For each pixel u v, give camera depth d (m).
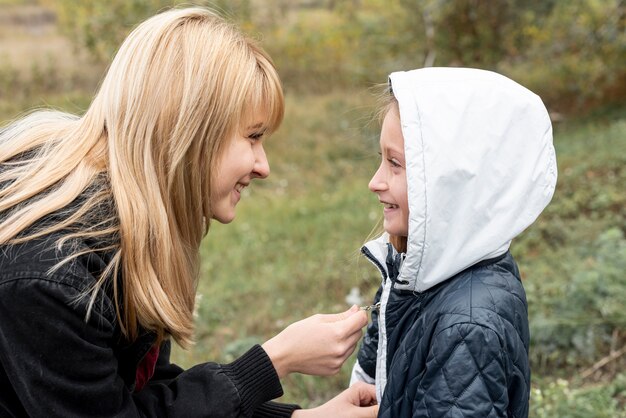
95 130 1.75
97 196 1.67
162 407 1.77
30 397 1.57
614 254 4.21
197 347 4.48
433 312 1.78
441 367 1.69
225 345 4.51
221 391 1.79
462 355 1.67
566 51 10.07
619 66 9.66
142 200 1.67
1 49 14.12
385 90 2.00
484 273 1.81
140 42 1.76
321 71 12.69
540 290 4.18
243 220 7.12
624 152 6.69
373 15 11.10
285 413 2.16
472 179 1.74
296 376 3.80
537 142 1.81
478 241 1.77
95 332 1.62
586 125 8.94
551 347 3.66
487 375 1.67
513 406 1.78
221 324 4.85
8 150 1.79
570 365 3.58
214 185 1.81
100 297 1.64
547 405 3.08
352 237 6.11
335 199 7.46
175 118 1.70
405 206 1.87
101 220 1.66
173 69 1.71
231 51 1.76
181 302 1.78
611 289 3.78
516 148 1.79
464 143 1.75
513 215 1.78
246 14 11.26
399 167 1.87
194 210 1.79
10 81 11.99
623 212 5.47
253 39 1.93
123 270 1.68
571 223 5.31
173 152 1.70
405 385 1.82
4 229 1.59
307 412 2.15
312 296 5.00
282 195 8.23
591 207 5.71
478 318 1.70
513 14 9.96
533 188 1.81
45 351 1.56
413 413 1.74
